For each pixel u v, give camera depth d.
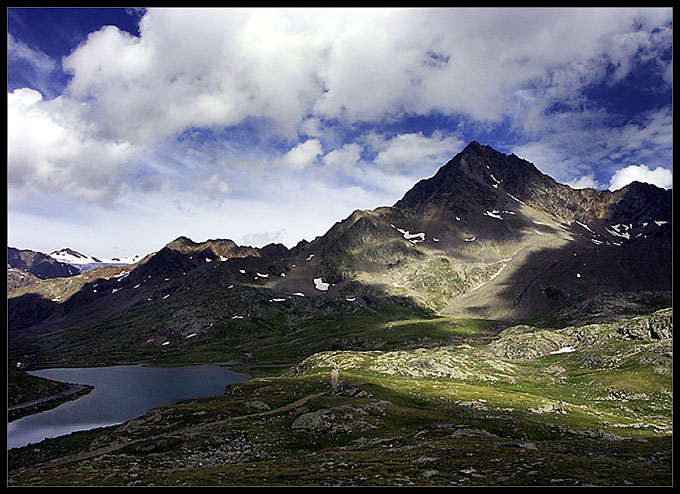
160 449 63.69
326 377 141.25
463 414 85.25
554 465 33.69
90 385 193.00
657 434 73.06
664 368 124.25
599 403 111.00
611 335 179.88
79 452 75.00
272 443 65.81
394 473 33.94
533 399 99.81
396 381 129.88
